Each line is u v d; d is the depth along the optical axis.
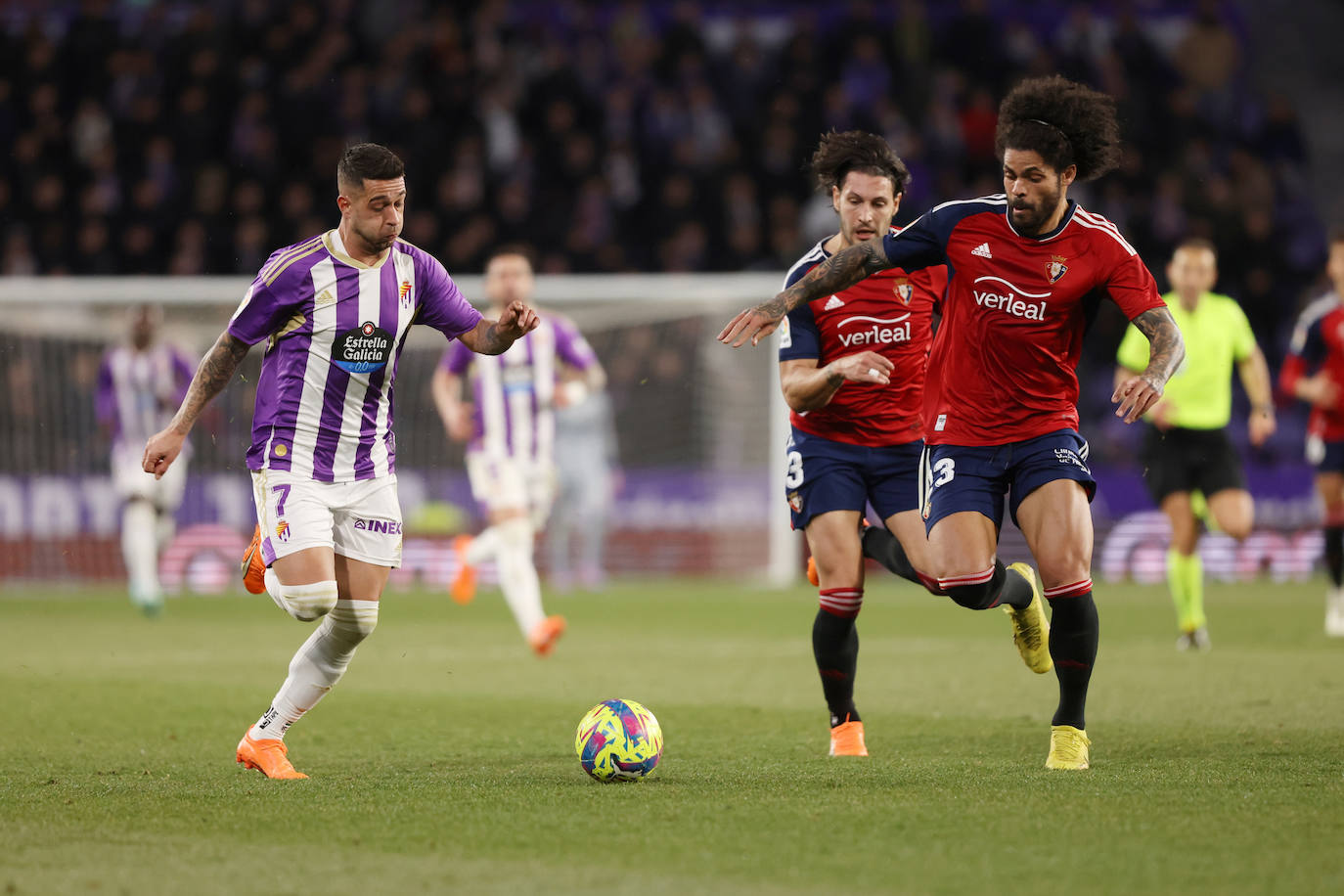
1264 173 79.56
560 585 57.38
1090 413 67.69
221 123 72.56
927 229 18.84
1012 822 14.77
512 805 16.08
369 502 19.00
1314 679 29.00
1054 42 82.81
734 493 61.62
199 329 57.97
